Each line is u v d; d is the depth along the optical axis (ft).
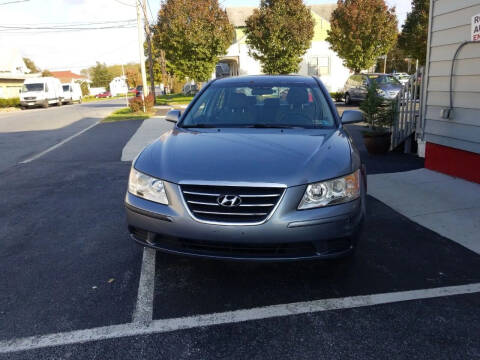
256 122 12.40
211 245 8.80
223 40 75.51
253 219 8.52
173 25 73.82
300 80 14.39
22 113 83.25
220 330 8.18
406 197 16.53
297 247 8.75
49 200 17.56
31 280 10.42
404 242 12.34
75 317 8.71
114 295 9.61
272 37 70.18
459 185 17.84
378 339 7.83
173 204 8.86
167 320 8.56
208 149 10.07
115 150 30.12
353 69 75.36
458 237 12.66
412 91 24.32
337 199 8.86
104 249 12.28
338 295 9.45
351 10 68.13
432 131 20.17
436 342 7.71
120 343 7.82
